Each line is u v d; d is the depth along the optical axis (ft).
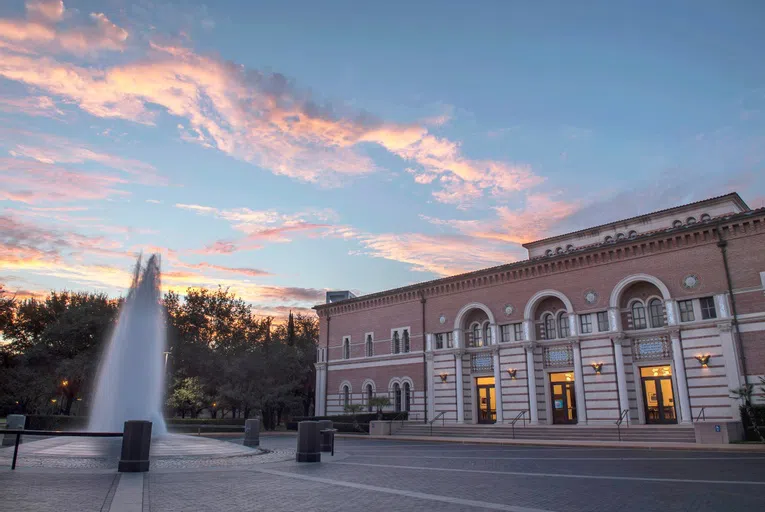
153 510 33.76
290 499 38.42
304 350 241.14
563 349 134.00
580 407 125.59
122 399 104.73
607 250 127.03
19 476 46.34
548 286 137.39
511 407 138.41
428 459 73.77
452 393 152.66
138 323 107.65
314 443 67.05
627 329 123.95
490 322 147.33
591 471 58.34
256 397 183.52
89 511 32.37
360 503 37.11
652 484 47.57
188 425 165.78
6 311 199.62
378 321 179.93
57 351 193.16
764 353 103.19
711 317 111.24
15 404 229.86
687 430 103.19
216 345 204.23
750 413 97.40
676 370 113.19
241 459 68.03
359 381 181.16
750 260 107.76
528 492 42.88
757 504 37.45
